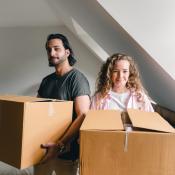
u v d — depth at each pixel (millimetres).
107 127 827
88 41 3473
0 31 4082
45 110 1063
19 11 3180
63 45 1527
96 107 1415
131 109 1208
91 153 783
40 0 2738
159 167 763
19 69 4109
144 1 1377
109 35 2111
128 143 770
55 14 3318
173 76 1447
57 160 1377
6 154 1051
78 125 1150
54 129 1116
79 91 1404
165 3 1366
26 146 991
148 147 765
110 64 1474
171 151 758
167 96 2021
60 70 1521
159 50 1421
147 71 1951
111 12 1396
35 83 4090
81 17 2254
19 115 986
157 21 1390
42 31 4031
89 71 3967
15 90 4137
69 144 1231
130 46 1775
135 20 1396
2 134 1071
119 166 776
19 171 2258
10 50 4105
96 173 784
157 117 1061
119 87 1465
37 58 4066
